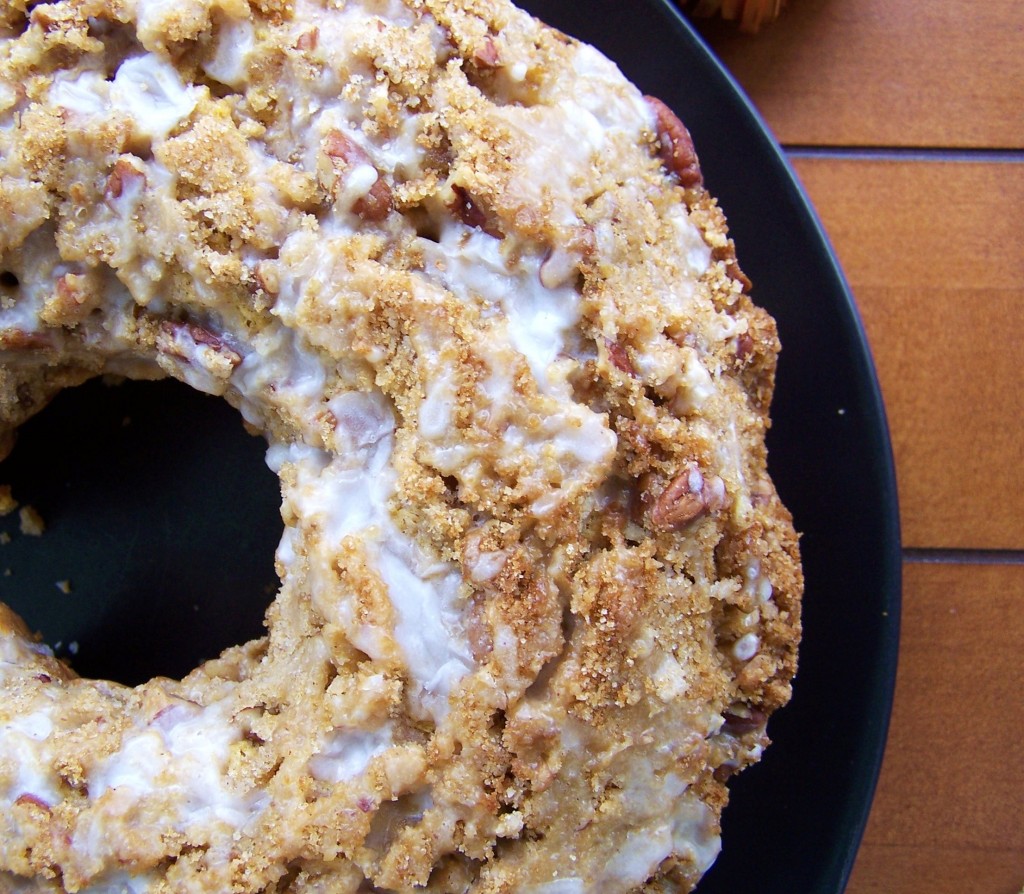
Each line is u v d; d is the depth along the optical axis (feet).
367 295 0.78
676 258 0.86
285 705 0.80
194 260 0.79
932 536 1.06
